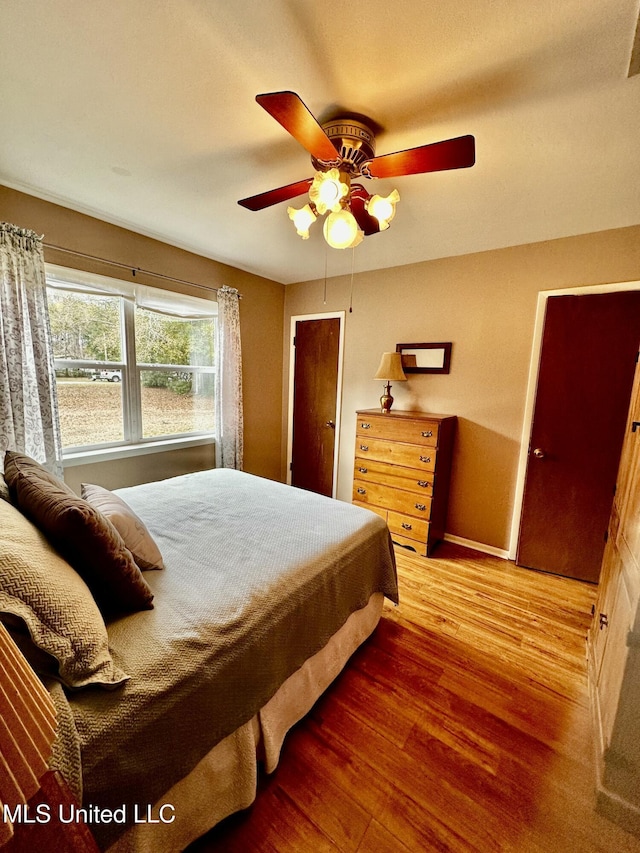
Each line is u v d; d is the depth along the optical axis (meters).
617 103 1.29
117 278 2.59
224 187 2.04
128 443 2.90
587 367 2.38
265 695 1.09
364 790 1.15
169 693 0.85
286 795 1.13
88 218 2.40
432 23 1.03
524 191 1.90
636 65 1.12
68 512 0.91
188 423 3.37
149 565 1.26
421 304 3.11
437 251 2.83
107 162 1.81
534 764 1.25
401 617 2.06
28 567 0.77
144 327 2.93
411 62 1.16
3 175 1.95
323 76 1.23
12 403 2.08
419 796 1.14
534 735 1.36
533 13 0.98
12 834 0.37
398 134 1.52
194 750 0.89
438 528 2.96
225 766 1.01
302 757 1.25
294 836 1.03
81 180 1.99
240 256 3.17
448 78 1.22
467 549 2.96
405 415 2.86
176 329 3.18
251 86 1.30
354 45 1.11
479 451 2.91
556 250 2.49
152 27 1.07
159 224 2.54
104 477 2.72
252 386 3.83
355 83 1.25
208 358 3.48
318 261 3.22
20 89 1.33
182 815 0.92
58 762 0.64
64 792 0.48
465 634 1.93
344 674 1.63
